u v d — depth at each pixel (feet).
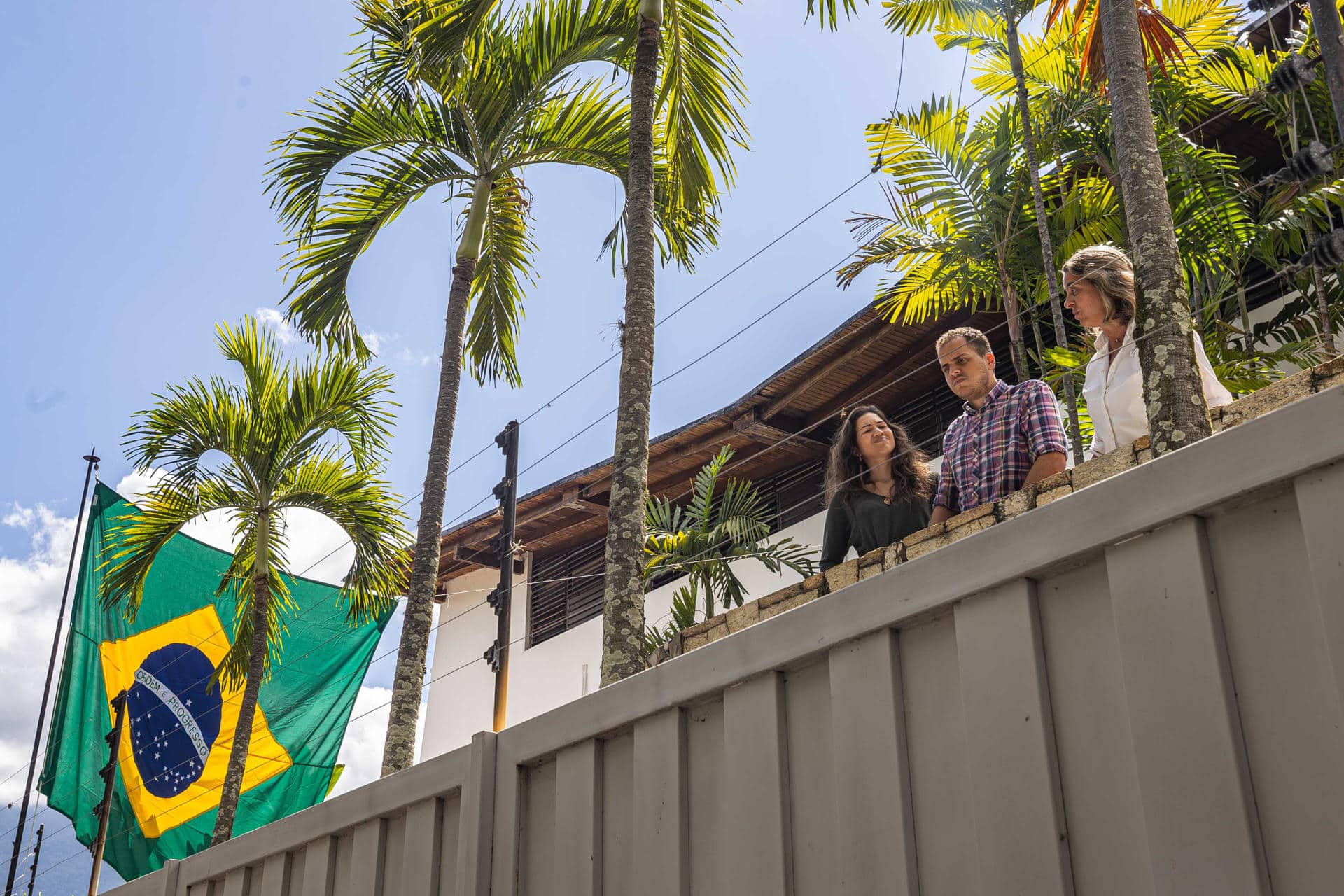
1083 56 23.30
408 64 29.53
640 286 23.73
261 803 46.88
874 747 9.21
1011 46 24.20
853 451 15.99
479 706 56.13
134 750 45.62
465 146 33.88
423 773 14.20
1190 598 7.54
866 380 39.81
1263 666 7.14
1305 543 7.08
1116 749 7.77
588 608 52.65
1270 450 7.28
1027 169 26.27
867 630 9.50
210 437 38.52
